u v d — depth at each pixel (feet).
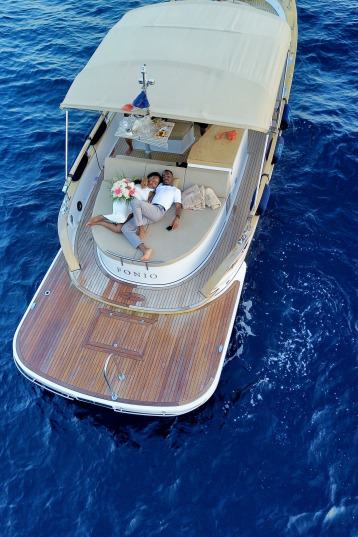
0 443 29.45
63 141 48.55
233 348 32.50
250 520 26.04
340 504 26.32
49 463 28.55
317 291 35.14
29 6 66.85
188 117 28.40
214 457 28.22
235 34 33.12
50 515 26.73
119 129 31.40
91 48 58.90
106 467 28.25
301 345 32.48
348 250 37.65
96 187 36.94
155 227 30.19
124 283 31.45
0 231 40.91
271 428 29.09
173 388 27.27
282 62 32.12
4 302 36.17
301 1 62.54
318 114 48.70
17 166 46.44
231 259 29.81
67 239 32.09
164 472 27.86
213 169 31.53
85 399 27.48
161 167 31.55
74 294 31.65
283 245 38.17
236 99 29.14
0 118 51.19
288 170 43.88
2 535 26.16
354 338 32.63
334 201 41.29
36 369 28.48
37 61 57.62
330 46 56.08
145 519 26.32
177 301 30.25
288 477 27.32
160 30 34.09
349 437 28.53
